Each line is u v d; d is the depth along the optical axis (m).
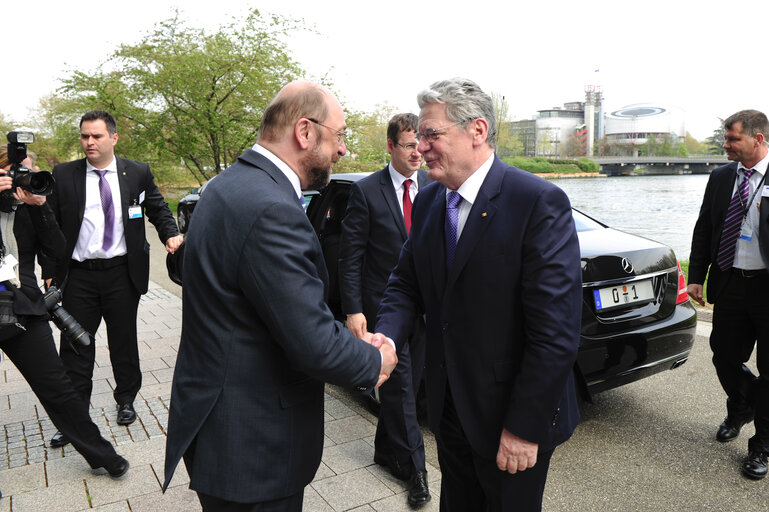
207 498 1.51
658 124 176.00
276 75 19.42
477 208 1.62
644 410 3.59
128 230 3.33
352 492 2.66
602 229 3.64
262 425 1.42
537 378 1.51
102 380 4.20
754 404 2.88
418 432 2.68
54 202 3.19
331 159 1.57
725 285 2.98
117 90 20.47
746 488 2.70
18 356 2.59
